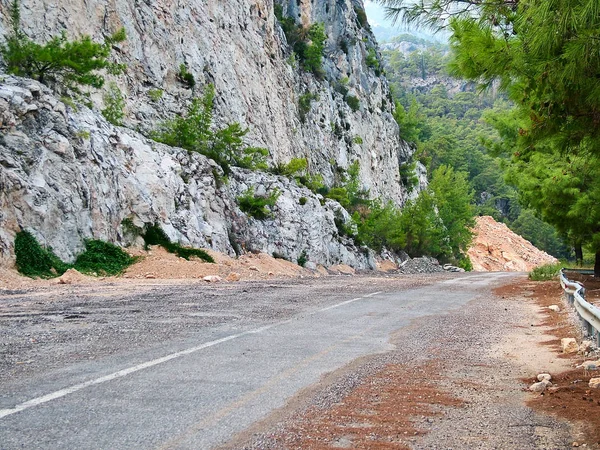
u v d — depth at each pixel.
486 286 24.98
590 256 59.84
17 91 20.77
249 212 36.28
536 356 8.84
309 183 48.59
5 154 19.52
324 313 13.03
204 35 42.25
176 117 35.81
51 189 20.92
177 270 23.23
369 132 77.56
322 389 6.21
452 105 183.00
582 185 23.23
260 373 6.75
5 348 7.61
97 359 7.13
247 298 15.59
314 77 66.75
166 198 27.78
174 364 7.01
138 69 34.66
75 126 23.38
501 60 7.67
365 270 47.88
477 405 5.95
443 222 77.38
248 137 45.47
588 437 4.91
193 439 4.46
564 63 6.88
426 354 8.62
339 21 74.56
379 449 4.52
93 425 4.68
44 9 28.39
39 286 16.84
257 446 4.41
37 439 4.30
